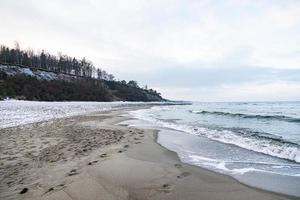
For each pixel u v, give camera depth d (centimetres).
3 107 3019
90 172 667
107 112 3481
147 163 779
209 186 593
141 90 15588
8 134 1273
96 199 508
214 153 967
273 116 2933
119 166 729
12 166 728
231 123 2183
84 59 12031
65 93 6575
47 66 9594
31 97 5212
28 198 509
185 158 884
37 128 1512
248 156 920
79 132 1403
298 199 527
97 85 9369
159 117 2866
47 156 841
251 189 581
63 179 615
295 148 993
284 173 714
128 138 1253
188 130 1611
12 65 7338
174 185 595
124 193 540
